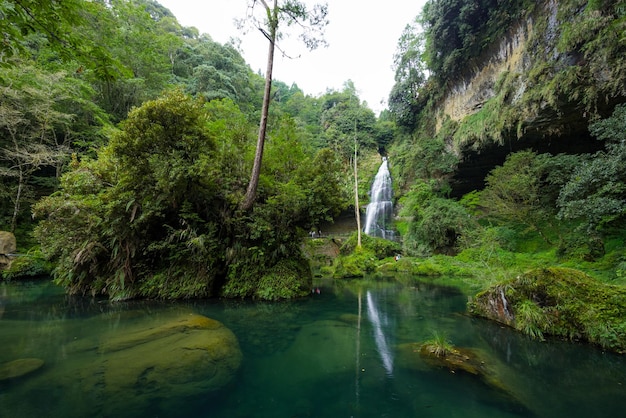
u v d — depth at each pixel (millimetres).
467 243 16609
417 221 21297
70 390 3035
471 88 19906
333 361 4199
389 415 2838
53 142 18531
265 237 9008
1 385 3105
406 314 7160
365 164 35125
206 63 33906
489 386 3471
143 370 3527
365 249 20344
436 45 21219
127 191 7922
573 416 2840
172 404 2883
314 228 9953
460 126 19875
